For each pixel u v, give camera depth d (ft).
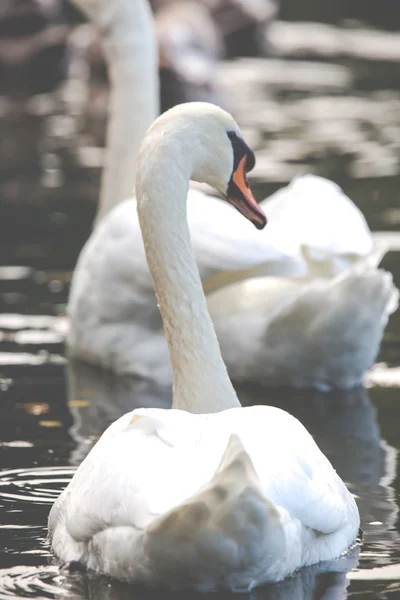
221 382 28.09
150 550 20.94
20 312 49.34
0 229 63.10
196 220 39.52
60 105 113.09
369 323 39.37
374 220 63.26
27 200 70.64
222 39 140.67
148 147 28.78
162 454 22.15
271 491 21.91
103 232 43.21
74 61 131.23
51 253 58.08
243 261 38.70
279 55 147.33
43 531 26.94
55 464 32.40
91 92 116.98
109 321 42.83
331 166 79.82
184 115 29.09
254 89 121.19
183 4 134.31
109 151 48.42
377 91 120.78
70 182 76.07
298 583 23.31
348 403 39.01
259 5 144.25
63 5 142.61
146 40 48.55
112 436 23.94
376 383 41.50
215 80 119.24
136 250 41.78
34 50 126.82
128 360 42.45
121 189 48.06
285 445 22.86
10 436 35.09
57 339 46.42
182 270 28.40
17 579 23.84
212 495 19.99
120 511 21.84
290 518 22.07
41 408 38.11
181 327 28.27
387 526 27.37
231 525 20.29
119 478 22.11
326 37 158.40
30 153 87.20
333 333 39.24
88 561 23.30
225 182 29.91
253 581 22.17
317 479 23.24
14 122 102.94
